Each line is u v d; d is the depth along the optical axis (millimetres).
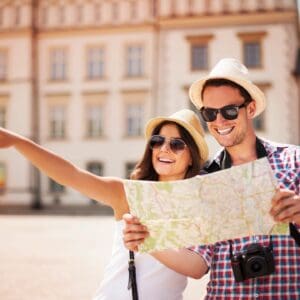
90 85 34281
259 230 2365
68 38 34625
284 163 2707
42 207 34250
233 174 2391
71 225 21672
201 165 3379
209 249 2639
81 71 34438
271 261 2516
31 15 34781
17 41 34969
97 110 34312
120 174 33750
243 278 2541
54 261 11102
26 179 34312
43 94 34844
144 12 33438
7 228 19984
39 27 34969
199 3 32531
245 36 31906
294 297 2520
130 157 33688
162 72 33031
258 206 2365
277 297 2529
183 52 32688
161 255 2576
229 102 2715
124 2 33781
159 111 33062
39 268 10203
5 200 34344
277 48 31547
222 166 2879
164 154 3344
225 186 2385
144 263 3006
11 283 8641
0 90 35031
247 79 2691
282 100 31344
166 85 32969
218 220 2373
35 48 35031
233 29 32062
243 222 2369
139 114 33594
